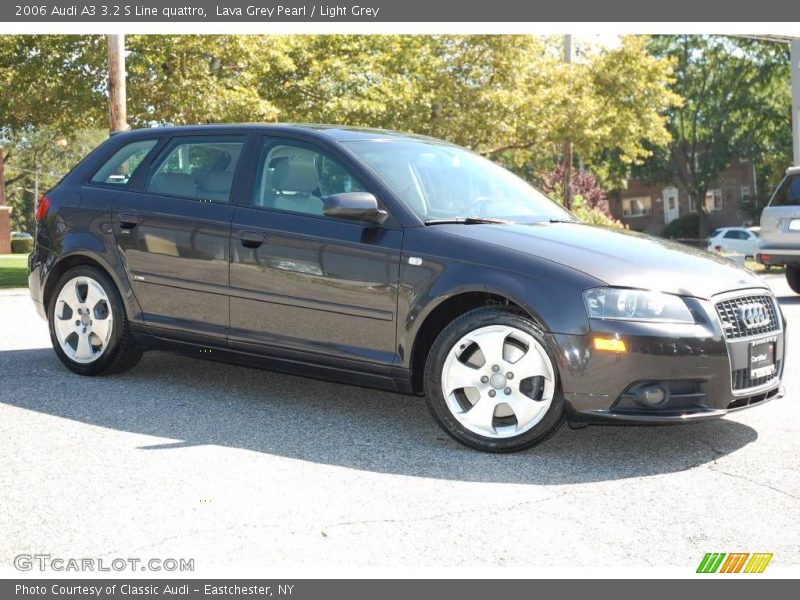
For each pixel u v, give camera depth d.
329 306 5.14
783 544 3.47
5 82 19.69
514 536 3.52
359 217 4.96
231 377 6.41
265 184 5.55
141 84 18.73
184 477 4.19
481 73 23.70
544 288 4.53
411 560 3.28
